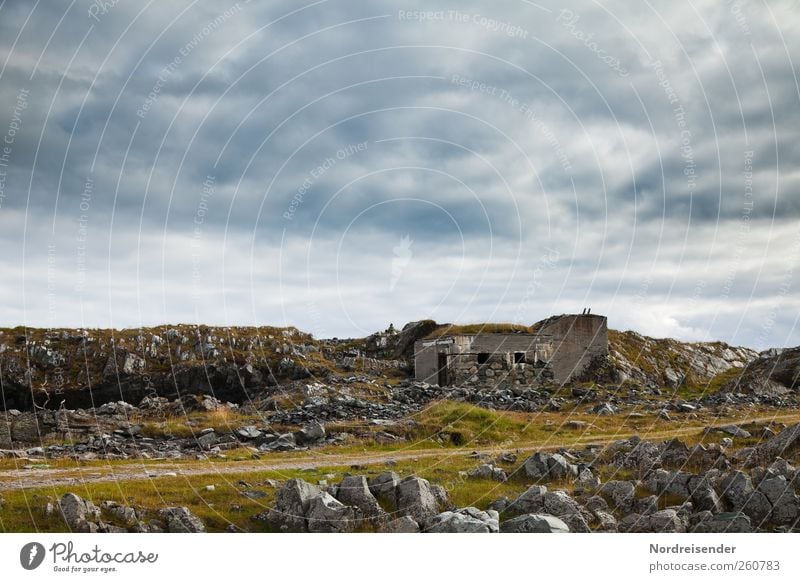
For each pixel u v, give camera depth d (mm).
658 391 61562
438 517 20250
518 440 37125
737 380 68000
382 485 22000
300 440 38375
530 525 20016
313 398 52375
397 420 42094
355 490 21297
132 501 21516
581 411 48031
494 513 20969
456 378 64000
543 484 25422
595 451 31219
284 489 21125
